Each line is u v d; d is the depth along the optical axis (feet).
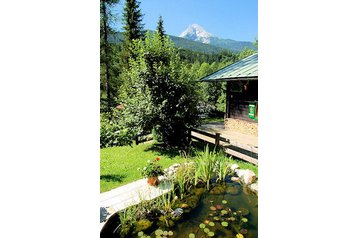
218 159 16.83
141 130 23.88
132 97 25.27
